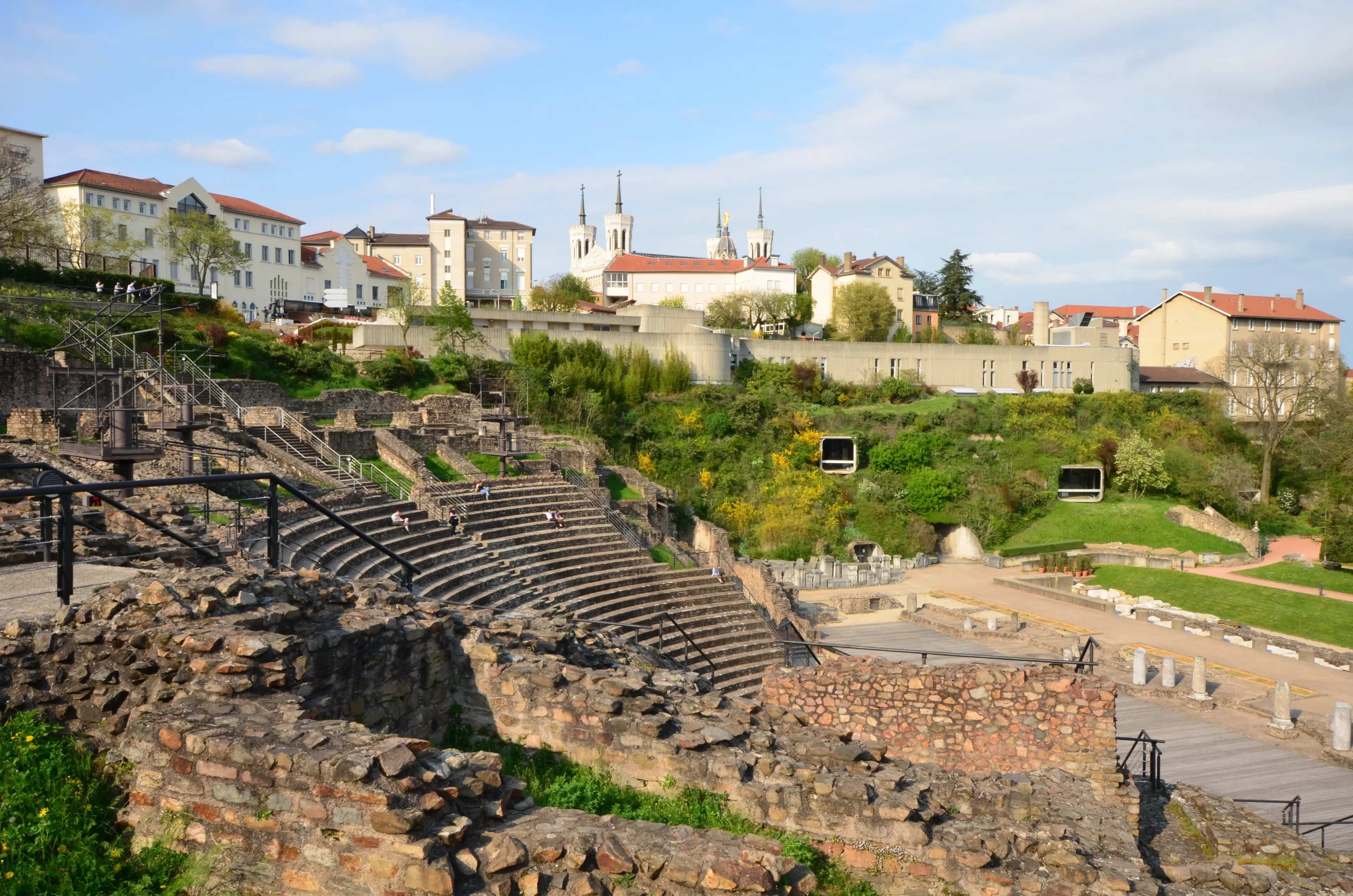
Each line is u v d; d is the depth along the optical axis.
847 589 52.19
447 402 52.44
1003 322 150.00
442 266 132.12
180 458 28.62
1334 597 49.94
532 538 35.72
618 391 65.75
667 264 134.12
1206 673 35.97
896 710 16.34
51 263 58.22
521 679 11.80
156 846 7.60
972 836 9.70
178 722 7.96
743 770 10.30
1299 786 25.02
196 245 74.00
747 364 80.00
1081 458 71.94
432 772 7.55
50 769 8.20
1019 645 40.19
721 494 61.22
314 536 25.58
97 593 10.26
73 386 35.69
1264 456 76.56
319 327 62.78
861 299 103.50
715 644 32.94
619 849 7.51
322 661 10.01
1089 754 15.48
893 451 68.69
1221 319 103.56
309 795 7.28
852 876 9.63
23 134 71.94
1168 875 13.13
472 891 6.93
